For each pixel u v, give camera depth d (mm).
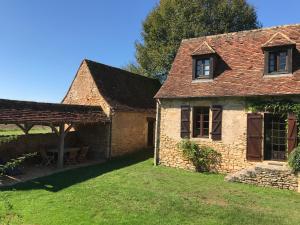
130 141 20516
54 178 13352
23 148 16375
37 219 8594
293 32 14977
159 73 30938
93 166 16312
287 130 12898
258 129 13477
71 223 8273
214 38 17406
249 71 14727
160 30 29844
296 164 11688
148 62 31062
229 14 28266
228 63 15680
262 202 10164
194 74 15906
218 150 14531
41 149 16297
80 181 12812
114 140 18953
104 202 9953
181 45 18281
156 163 16391
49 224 8234
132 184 12258
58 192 11203
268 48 14031
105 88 19859
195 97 14984
